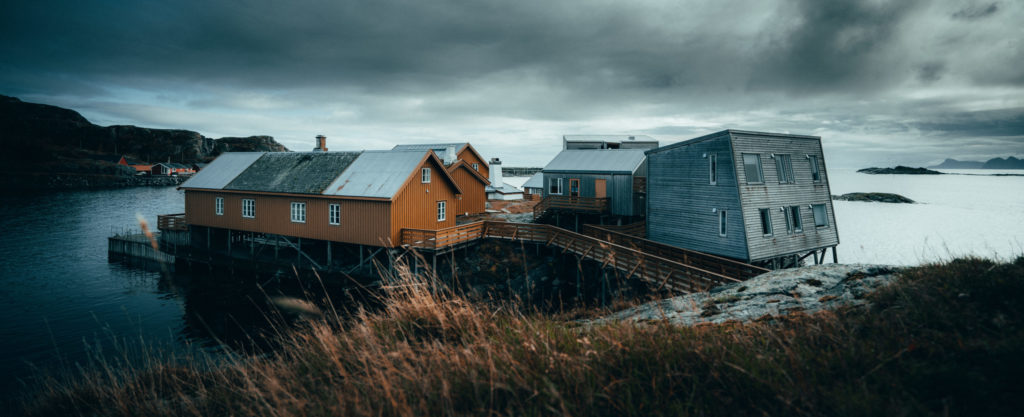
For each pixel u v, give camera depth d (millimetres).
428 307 5277
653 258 16359
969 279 4449
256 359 5523
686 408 2840
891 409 2576
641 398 2949
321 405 3475
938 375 2883
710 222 21266
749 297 6980
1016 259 4965
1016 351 2951
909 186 139500
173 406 5059
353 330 5395
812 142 23609
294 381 4297
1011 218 52312
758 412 2812
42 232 40156
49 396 6375
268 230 26750
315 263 25250
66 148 130125
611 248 18297
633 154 32750
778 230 21016
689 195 22516
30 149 110375
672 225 23531
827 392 2789
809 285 6887
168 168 123125
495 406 3129
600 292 19984
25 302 22109
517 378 3191
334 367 4574
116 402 5402
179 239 31266
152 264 30016
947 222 48938
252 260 26688
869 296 4980
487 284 21891
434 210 26562
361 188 23797
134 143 149875
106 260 31109
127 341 17219
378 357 4316
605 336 3971
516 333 4316
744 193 19922
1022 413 2559
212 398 4812
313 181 25891
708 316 6312
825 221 23609
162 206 62562
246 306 21484
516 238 24766
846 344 3434
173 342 17047
